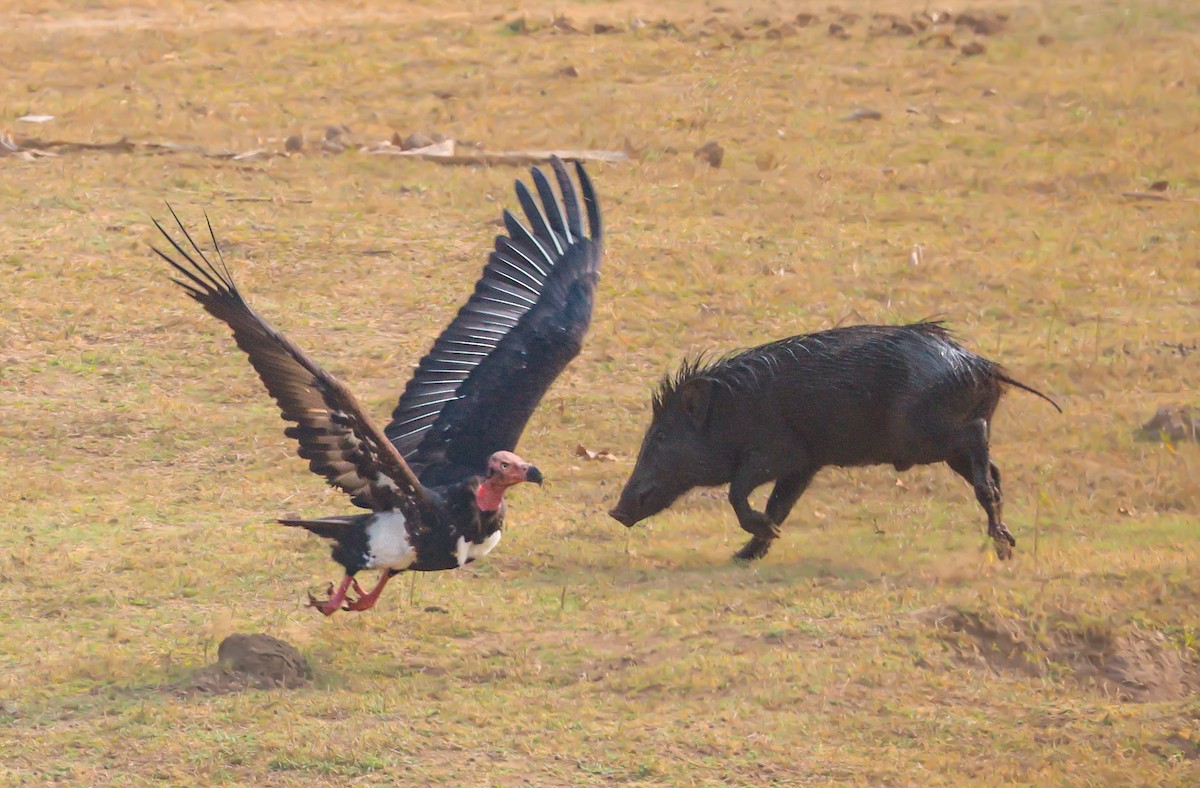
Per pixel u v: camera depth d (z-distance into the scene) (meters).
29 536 32.91
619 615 28.98
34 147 62.66
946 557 32.22
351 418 20.97
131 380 43.00
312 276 50.56
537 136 66.50
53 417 40.25
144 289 48.88
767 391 32.41
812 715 24.67
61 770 22.69
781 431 32.47
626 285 50.47
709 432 32.72
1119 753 23.16
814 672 25.95
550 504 36.00
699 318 48.06
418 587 30.55
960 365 32.16
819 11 87.75
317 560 31.78
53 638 27.84
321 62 78.06
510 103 71.38
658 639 27.84
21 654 27.06
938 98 73.12
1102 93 73.75
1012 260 53.62
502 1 93.94
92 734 23.80
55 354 44.25
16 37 81.69
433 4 93.25
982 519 35.16
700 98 72.00
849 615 28.58
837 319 48.31
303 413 21.25
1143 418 41.03
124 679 25.78
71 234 52.91
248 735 23.66
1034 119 70.62
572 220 28.20
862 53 80.25
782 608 29.09
